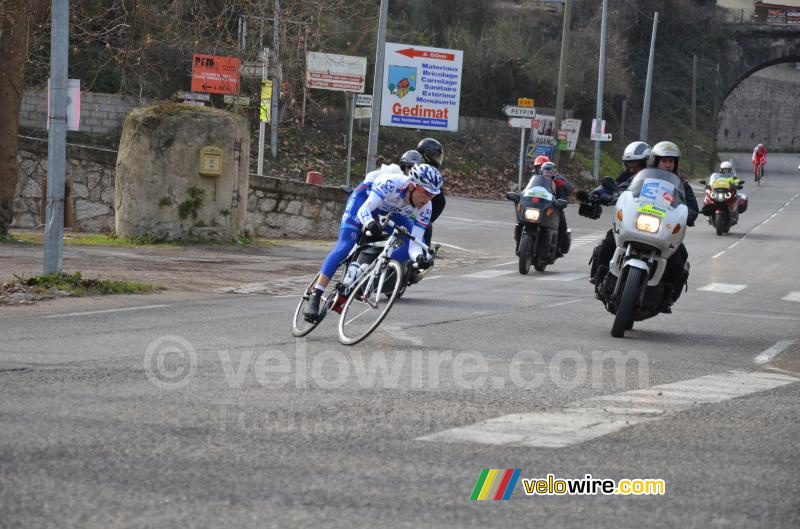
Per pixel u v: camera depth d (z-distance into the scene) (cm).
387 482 575
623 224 1300
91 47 4909
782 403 870
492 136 6725
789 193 6738
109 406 761
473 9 7331
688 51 10394
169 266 2106
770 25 10550
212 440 662
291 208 3219
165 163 2617
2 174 2484
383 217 1143
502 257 2923
